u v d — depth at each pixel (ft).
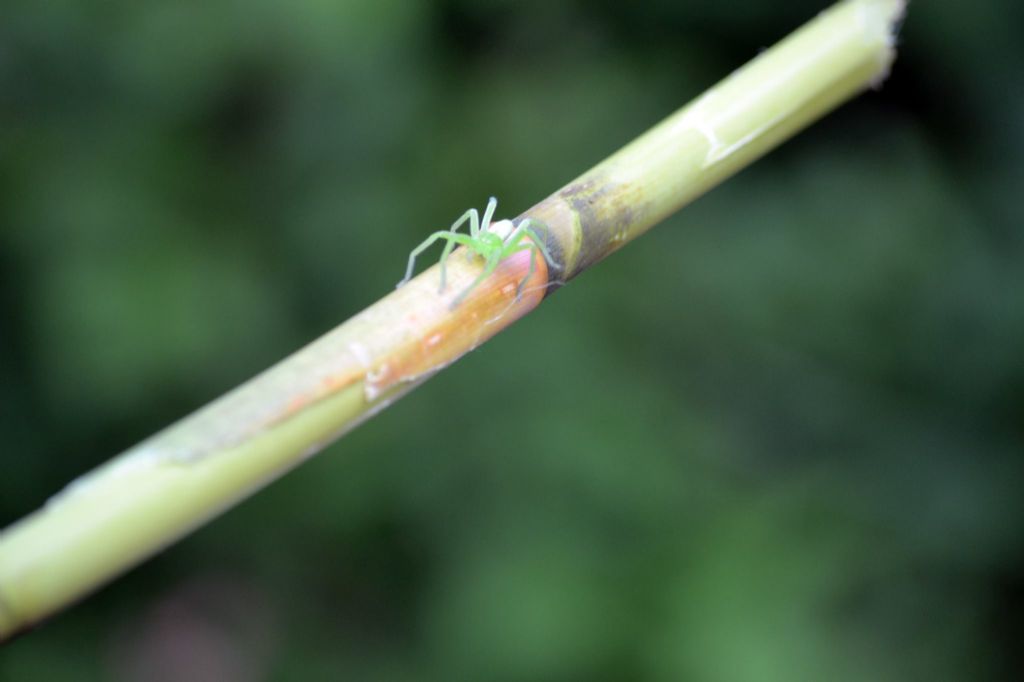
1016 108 3.12
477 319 1.10
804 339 2.94
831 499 2.70
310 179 2.86
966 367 3.01
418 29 2.75
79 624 2.84
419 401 2.72
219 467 1.03
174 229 2.73
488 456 2.65
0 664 2.70
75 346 2.57
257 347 2.78
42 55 2.69
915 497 2.97
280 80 2.86
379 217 2.81
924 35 3.06
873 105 3.20
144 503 1.01
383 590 2.97
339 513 2.76
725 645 2.40
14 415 2.82
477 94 2.91
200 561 2.97
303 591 2.97
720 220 2.97
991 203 3.14
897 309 2.97
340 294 2.82
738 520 2.60
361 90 2.86
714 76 3.04
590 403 2.68
